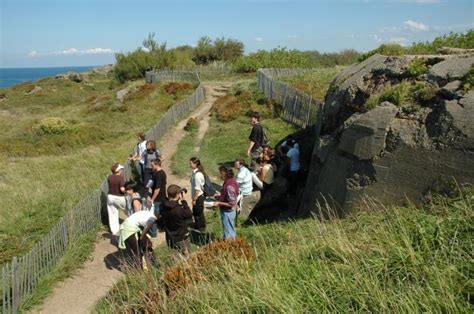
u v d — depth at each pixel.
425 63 7.89
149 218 7.54
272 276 5.14
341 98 9.13
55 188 12.91
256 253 6.01
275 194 10.31
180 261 6.38
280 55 40.12
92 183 13.27
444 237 4.84
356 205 7.18
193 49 56.75
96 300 7.05
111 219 9.60
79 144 20.00
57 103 40.56
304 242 5.89
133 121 24.59
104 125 23.72
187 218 7.36
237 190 7.90
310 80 22.31
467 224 4.87
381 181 6.87
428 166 6.28
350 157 7.63
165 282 5.86
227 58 55.41
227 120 20.58
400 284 4.35
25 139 20.77
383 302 4.10
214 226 9.47
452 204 5.54
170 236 7.37
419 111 6.80
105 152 17.58
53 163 16.30
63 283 7.69
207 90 30.73
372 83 8.48
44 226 10.00
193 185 9.05
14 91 47.69
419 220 5.41
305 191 9.74
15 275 6.75
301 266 5.23
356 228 6.18
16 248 8.91
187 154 16.02
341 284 4.57
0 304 6.86
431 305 3.93
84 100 39.62
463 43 13.92
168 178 13.43
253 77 35.62
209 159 14.97
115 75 48.47
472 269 4.27
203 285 5.30
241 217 9.80
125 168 12.58
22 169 15.56
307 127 15.61
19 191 12.66
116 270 8.07
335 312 4.24
